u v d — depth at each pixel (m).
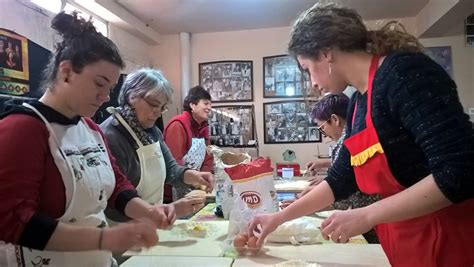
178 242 1.31
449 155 0.70
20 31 2.55
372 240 1.46
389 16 4.36
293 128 4.69
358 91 0.97
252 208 1.29
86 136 1.04
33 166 0.79
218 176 1.71
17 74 2.38
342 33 0.89
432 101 0.73
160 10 4.02
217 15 4.21
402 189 0.88
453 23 3.83
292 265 1.03
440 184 0.70
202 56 4.86
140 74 1.75
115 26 4.06
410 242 0.91
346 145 1.00
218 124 4.81
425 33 4.18
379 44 0.88
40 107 0.88
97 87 0.91
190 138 2.84
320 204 1.19
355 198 1.57
